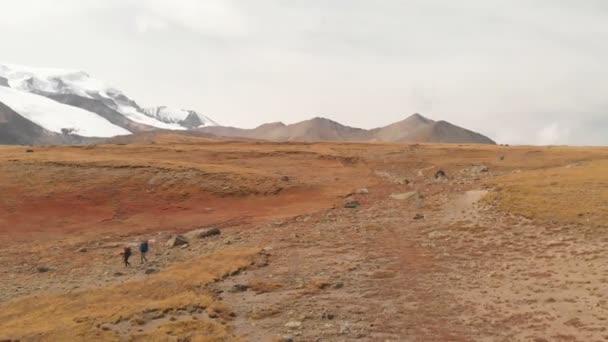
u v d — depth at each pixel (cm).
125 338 2188
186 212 6856
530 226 4475
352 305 2725
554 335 2206
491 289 2906
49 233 5766
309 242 4466
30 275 3991
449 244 4125
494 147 14275
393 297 2847
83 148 12200
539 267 3281
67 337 2175
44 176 8100
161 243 5134
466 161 11131
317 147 14750
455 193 6681
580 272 3084
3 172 8138
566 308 2516
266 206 7150
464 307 2634
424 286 3034
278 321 2495
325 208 6606
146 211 6906
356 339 2230
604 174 6775
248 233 5209
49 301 2994
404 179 9206
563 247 3712
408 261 3653
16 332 2311
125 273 3853
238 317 2577
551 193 5559
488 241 4116
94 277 3791
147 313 2548
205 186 7950
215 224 6044
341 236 4678
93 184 7906
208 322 2406
